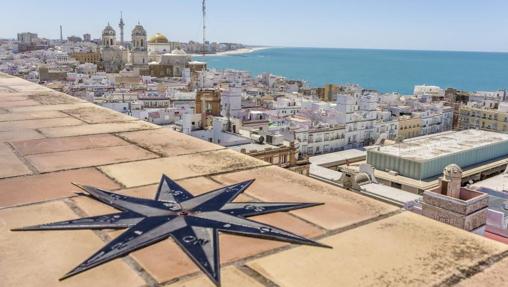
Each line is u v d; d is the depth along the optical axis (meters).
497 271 3.23
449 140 68.00
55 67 152.88
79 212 4.40
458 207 13.47
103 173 5.68
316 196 4.87
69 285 3.08
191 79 144.75
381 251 3.56
